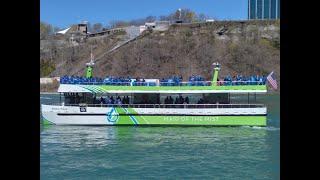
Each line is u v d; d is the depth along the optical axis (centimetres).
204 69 16862
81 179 2764
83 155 3534
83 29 19462
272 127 5078
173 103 5241
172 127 5097
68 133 4722
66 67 17375
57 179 2770
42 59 17812
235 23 18612
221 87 5056
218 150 3734
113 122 5188
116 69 16862
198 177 2792
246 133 4647
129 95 5597
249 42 18100
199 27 18562
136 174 2889
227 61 17275
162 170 3005
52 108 5244
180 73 16675
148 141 4225
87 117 5209
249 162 3238
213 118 5031
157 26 18788
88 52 18162
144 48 17512
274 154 3538
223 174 2872
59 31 19650
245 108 4966
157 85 5150
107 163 3247
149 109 5138
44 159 3388
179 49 17538
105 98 5406
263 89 4984
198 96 6138
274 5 19300
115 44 18262
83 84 5231
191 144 4041
